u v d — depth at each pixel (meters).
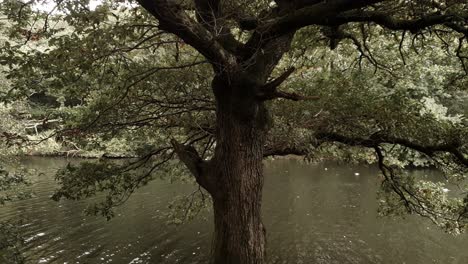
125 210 18.95
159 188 23.31
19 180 9.02
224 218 5.90
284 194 22.03
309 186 23.78
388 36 9.09
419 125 7.79
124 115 8.49
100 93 8.34
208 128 8.98
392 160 9.36
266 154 7.35
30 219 17.36
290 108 8.04
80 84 7.58
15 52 5.77
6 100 6.64
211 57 5.38
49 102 24.33
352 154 9.45
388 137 7.92
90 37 5.42
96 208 9.20
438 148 7.65
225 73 5.67
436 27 8.48
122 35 5.45
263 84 5.72
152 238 15.26
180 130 9.85
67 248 14.09
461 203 9.29
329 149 9.12
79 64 5.87
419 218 17.36
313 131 7.63
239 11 6.50
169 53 8.58
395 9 6.42
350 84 8.76
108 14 5.26
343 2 4.62
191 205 12.28
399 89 8.40
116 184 9.30
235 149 5.86
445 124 7.73
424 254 13.68
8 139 8.22
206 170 6.23
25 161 32.88
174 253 13.85
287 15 5.01
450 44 8.96
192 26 4.94
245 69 5.60
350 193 21.84
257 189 5.97
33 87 6.53
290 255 13.76
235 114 5.80
